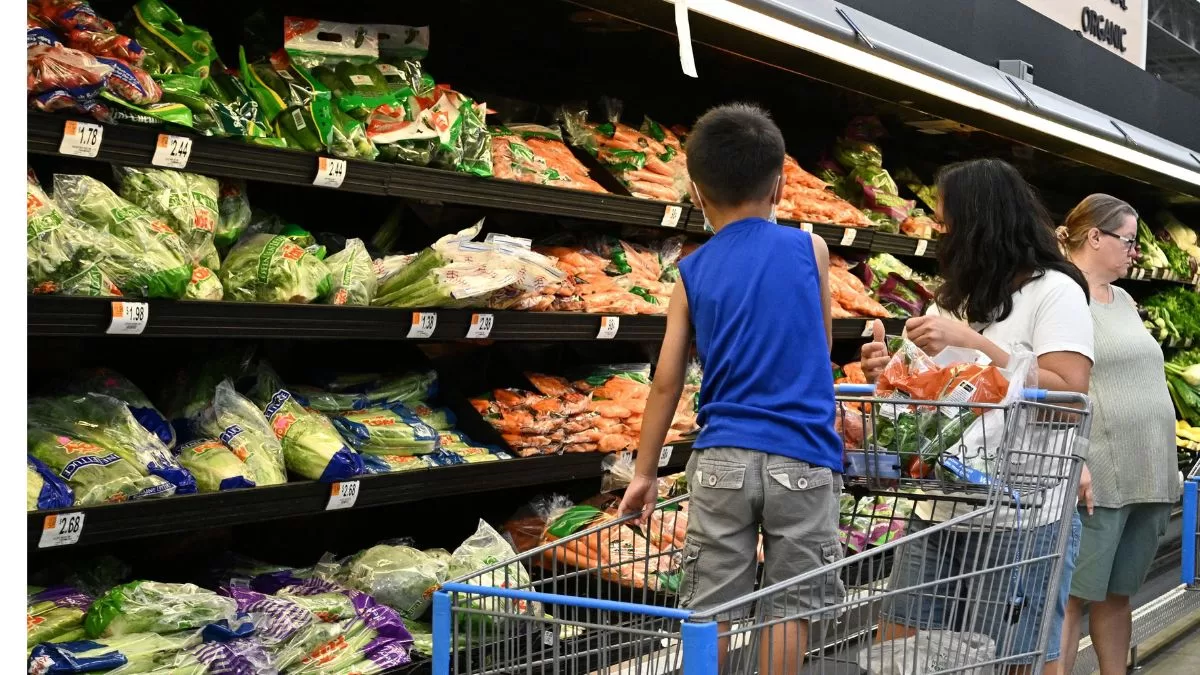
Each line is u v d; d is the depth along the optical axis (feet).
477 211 13.07
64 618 7.90
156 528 7.98
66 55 7.68
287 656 8.57
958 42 15.14
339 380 10.90
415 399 11.25
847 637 6.09
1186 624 16.55
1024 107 15.51
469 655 5.90
